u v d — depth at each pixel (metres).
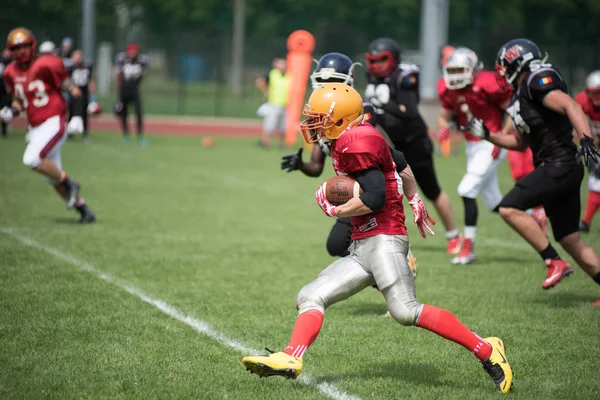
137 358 17.70
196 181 50.62
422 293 24.69
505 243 33.94
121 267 26.95
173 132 90.69
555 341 19.66
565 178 21.94
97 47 147.25
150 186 47.75
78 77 68.75
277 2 189.88
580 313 22.39
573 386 16.42
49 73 33.56
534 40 113.00
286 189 48.31
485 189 30.22
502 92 28.59
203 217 37.97
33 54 33.81
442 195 30.83
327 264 28.56
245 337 19.56
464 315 22.12
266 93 76.69
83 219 35.19
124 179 50.41
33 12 123.19
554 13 113.06
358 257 16.03
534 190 22.17
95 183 48.19
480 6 98.88
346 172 15.74
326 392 15.92
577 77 111.00
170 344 18.81
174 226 35.38
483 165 29.31
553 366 17.75
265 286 25.08
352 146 15.15
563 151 21.97
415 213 16.50
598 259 22.50
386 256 15.64
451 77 28.78
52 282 24.41
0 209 38.12
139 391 15.71
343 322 21.34
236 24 167.75
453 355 18.55
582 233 36.44
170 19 198.88
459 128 22.64
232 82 181.50
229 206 41.53
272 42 190.38
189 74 170.38
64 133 34.38
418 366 17.72
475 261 29.95
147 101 144.75
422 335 20.16
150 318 20.95
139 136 73.25
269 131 74.69
